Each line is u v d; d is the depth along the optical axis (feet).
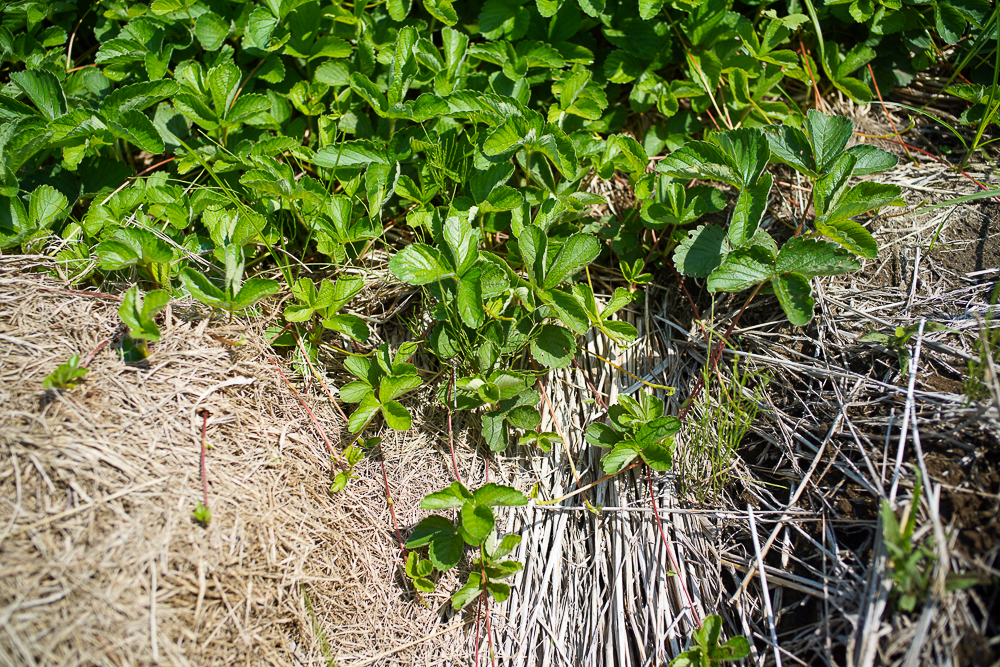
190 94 7.48
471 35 9.18
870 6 8.64
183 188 8.02
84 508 5.30
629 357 8.09
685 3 8.33
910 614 5.47
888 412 6.69
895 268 7.86
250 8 8.42
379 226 7.70
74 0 8.82
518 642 6.84
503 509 7.39
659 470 7.07
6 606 4.82
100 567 5.16
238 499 5.99
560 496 7.49
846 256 6.61
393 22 8.76
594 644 6.75
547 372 7.95
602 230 8.25
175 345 6.44
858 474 6.45
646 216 7.59
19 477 5.27
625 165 7.94
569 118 8.50
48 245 7.13
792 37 9.50
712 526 7.02
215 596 5.52
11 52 8.43
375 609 6.56
